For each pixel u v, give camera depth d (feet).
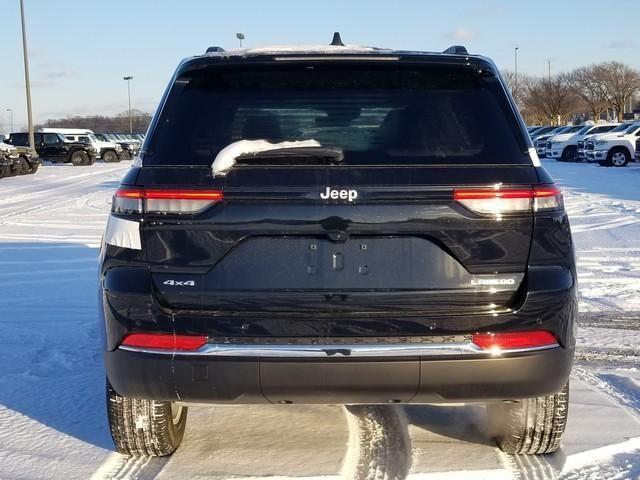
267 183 9.50
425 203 9.46
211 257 9.53
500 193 9.53
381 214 9.44
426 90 10.45
